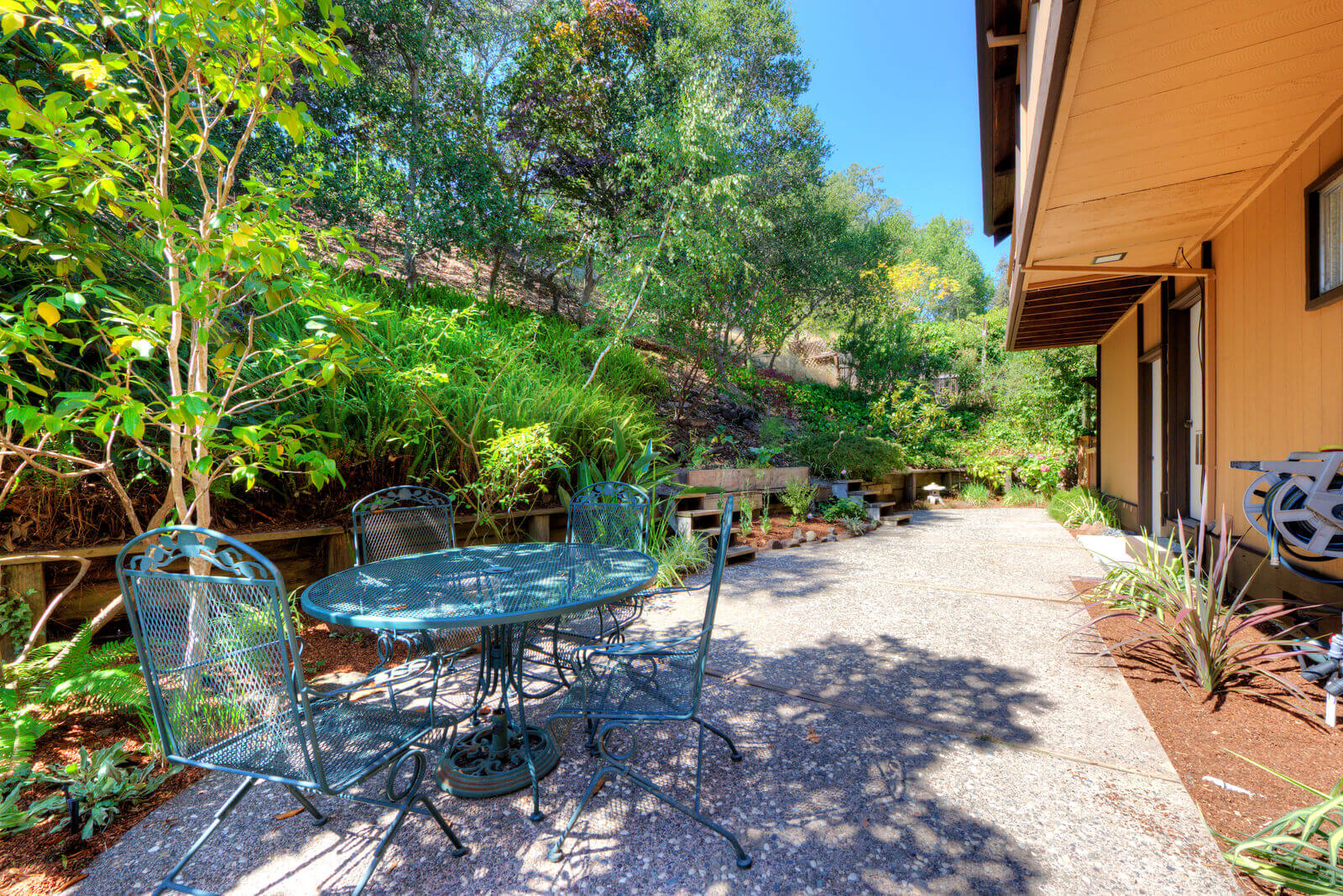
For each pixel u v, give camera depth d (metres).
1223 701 2.41
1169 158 2.96
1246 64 2.17
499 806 1.84
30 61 2.72
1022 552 5.66
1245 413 3.69
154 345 2.28
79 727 2.20
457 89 7.88
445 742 2.09
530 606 1.69
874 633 3.36
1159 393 5.70
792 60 10.41
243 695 1.41
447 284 8.19
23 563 2.49
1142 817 1.70
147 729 2.10
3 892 1.48
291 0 2.17
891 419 11.17
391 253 6.96
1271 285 3.32
